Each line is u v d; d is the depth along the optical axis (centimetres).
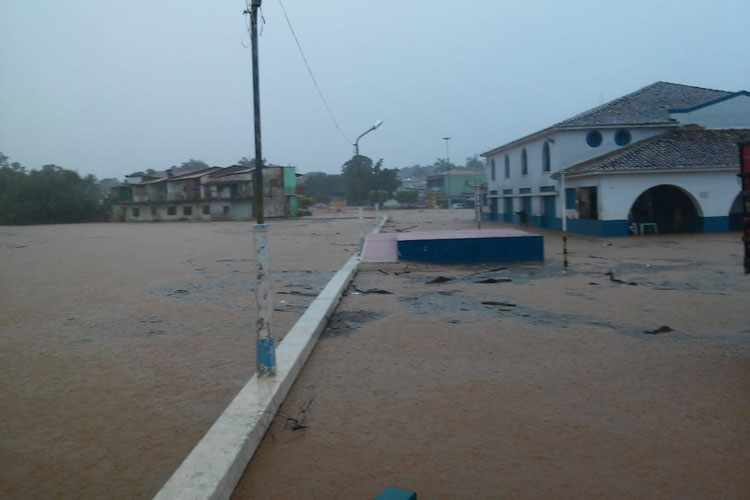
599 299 1296
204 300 1393
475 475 498
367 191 9700
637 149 2836
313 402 682
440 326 1059
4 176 8381
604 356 844
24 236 4331
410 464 521
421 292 1436
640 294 1346
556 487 475
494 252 1862
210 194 7069
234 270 1980
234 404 625
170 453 552
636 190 2684
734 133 3009
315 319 1049
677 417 610
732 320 1062
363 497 468
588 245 2436
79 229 5431
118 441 581
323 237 3462
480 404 662
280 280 1681
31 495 477
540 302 1276
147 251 2817
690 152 2780
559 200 3172
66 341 1009
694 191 2717
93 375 803
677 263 1859
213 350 922
